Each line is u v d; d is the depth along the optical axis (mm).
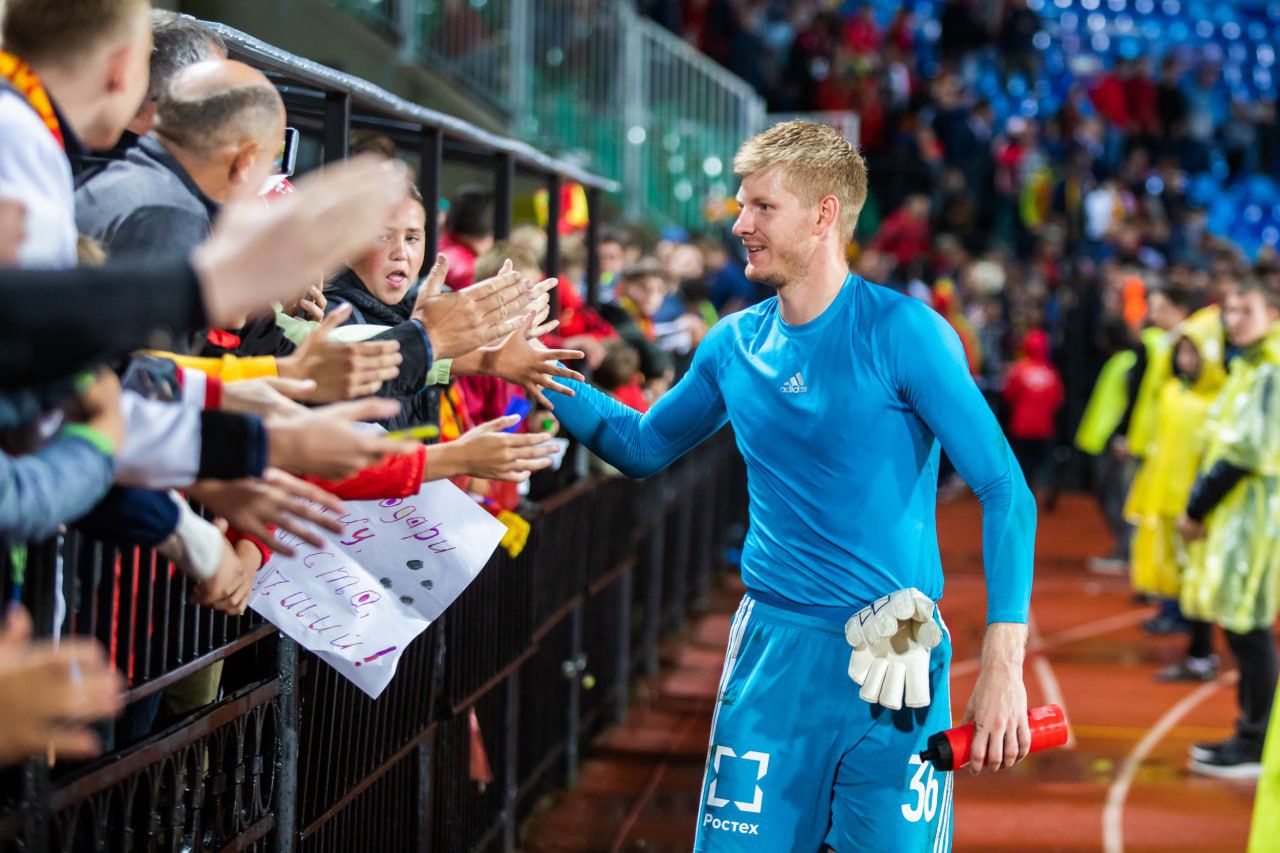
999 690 2705
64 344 1397
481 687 3854
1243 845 4820
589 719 5441
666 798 5094
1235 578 5586
